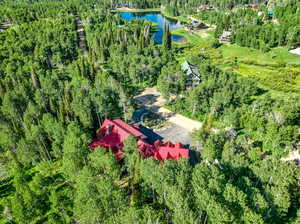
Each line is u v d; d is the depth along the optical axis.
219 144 61.38
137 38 159.62
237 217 40.34
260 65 131.50
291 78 110.75
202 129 68.12
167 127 80.88
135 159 53.59
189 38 190.50
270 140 68.25
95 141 68.88
